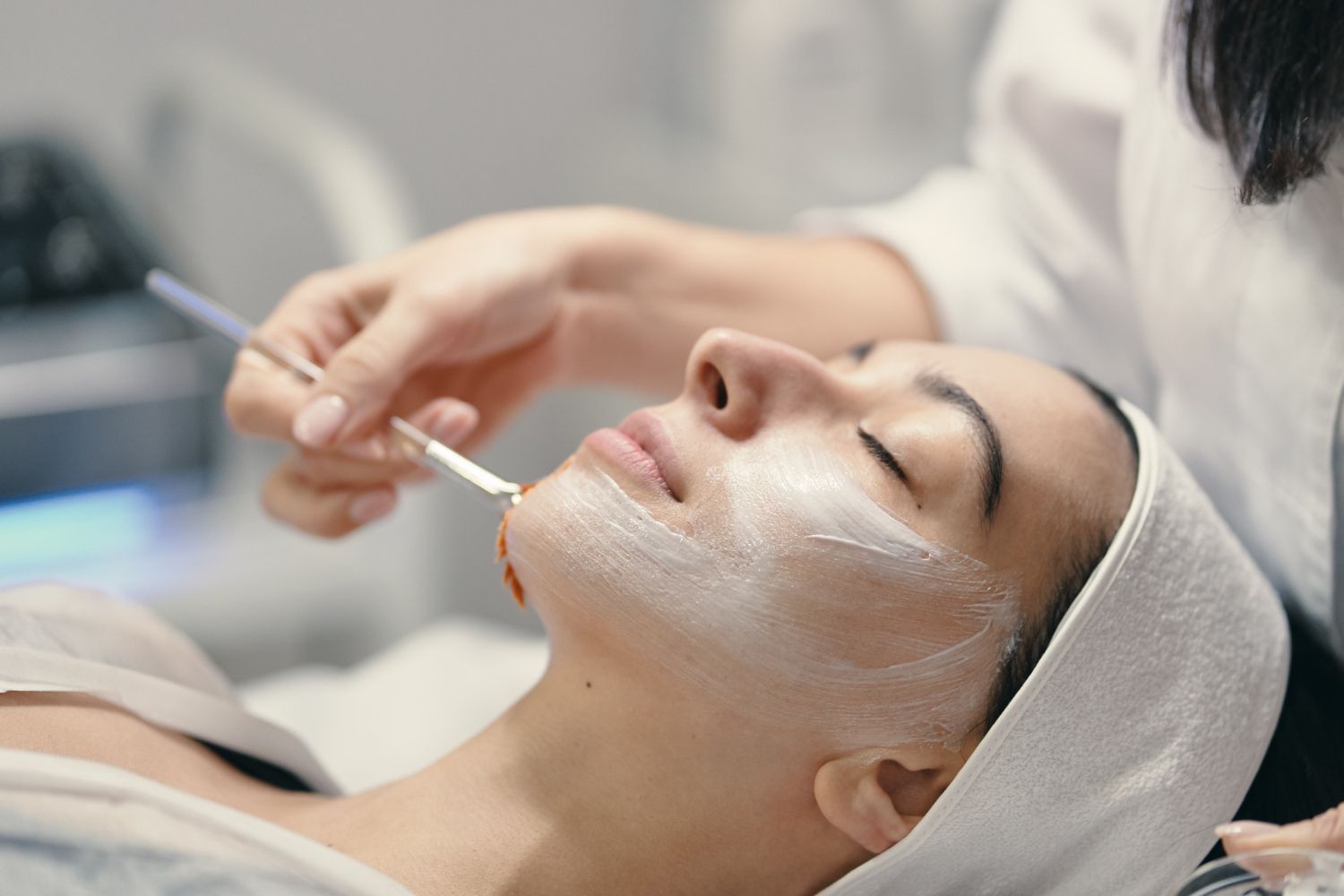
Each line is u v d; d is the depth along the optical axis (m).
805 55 1.83
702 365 0.86
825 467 0.82
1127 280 1.19
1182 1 0.86
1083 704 0.79
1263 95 0.77
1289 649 0.89
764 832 0.83
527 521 0.83
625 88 2.09
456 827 0.82
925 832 0.78
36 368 1.38
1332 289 0.84
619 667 0.82
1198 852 0.83
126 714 0.90
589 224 1.20
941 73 1.87
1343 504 0.88
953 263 1.27
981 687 0.81
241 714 0.94
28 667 0.84
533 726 0.85
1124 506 0.85
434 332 1.03
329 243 1.88
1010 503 0.82
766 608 0.78
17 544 1.37
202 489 1.49
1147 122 0.98
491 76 2.00
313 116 1.59
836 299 1.27
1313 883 0.69
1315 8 0.74
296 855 0.70
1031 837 0.81
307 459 1.06
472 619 2.17
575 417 2.12
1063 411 0.87
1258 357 0.89
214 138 1.81
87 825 0.68
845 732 0.80
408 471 1.10
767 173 1.90
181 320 1.46
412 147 1.99
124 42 1.80
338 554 1.49
